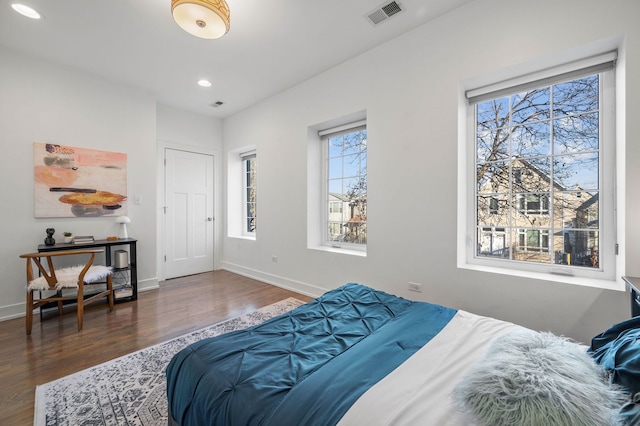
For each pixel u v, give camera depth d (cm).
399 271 264
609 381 78
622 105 174
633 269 167
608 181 189
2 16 225
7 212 277
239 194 501
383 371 97
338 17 234
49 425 138
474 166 242
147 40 262
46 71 295
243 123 444
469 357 104
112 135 340
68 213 310
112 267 314
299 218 360
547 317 192
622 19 167
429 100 243
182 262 444
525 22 197
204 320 270
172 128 431
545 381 73
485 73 214
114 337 233
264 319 272
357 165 332
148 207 370
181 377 112
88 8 218
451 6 224
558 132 208
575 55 189
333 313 154
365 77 287
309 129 351
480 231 241
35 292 288
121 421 142
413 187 254
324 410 80
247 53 286
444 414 75
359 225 331
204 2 175
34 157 289
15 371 184
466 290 226
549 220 212
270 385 93
